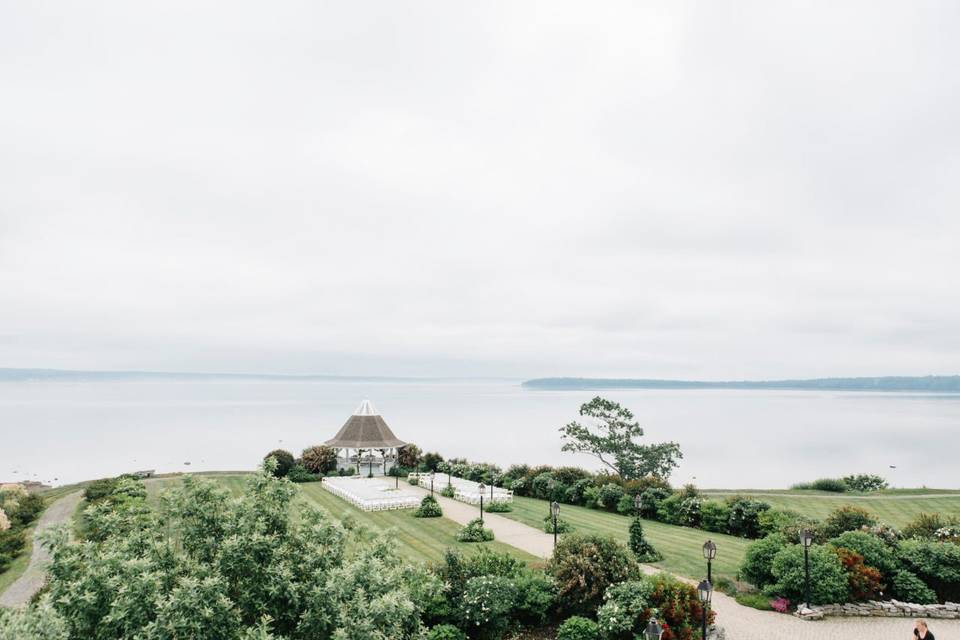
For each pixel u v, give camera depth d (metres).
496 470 44.62
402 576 12.12
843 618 17.80
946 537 21.64
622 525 29.97
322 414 169.62
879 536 21.61
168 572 9.69
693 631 14.95
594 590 15.91
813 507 34.97
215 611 8.97
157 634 8.45
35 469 65.00
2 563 23.00
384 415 178.00
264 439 98.81
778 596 18.81
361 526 12.31
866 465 82.62
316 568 10.58
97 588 9.05
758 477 69.94
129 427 123.56
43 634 7.97
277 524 11.09
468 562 16.36
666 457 52.00
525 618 15.98
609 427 53.44
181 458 74.56
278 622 10.02
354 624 9.41
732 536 28.02
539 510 33.88
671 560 22.86
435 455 50.97
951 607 18.14
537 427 139.00
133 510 11.04
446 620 14.93
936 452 100.31
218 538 10.68
